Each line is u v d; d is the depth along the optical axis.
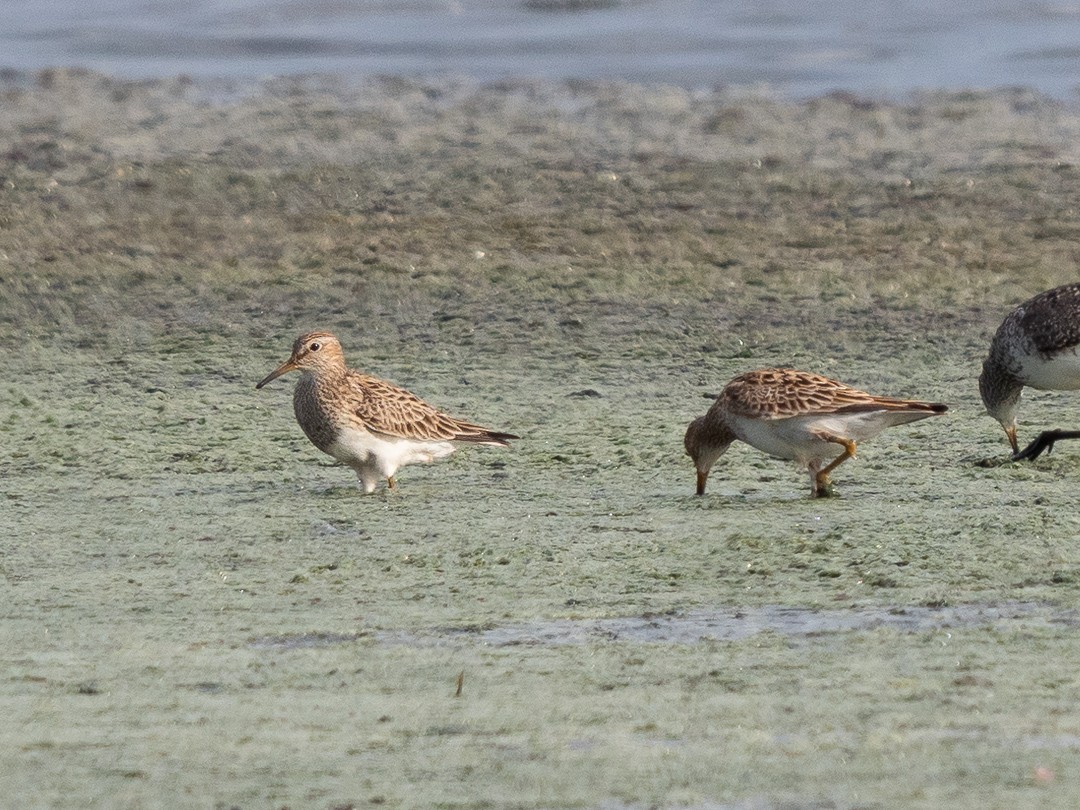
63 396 16.23
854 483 12.70
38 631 9.16
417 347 17.86
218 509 12.27
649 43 36.50
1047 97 29.33
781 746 7.12
